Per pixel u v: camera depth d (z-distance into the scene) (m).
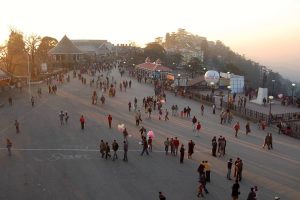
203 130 38.31
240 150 31.61
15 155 28.88
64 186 23.05
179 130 37.81
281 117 45.16
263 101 55.94
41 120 40.84
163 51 134.12
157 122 41.12
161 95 55.53
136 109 47.69
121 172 25.52
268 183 24.33
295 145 34.38
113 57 156.88
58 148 30.75
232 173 25.77
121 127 36.47
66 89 63.56
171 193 22.14
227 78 70.19
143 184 23.47
